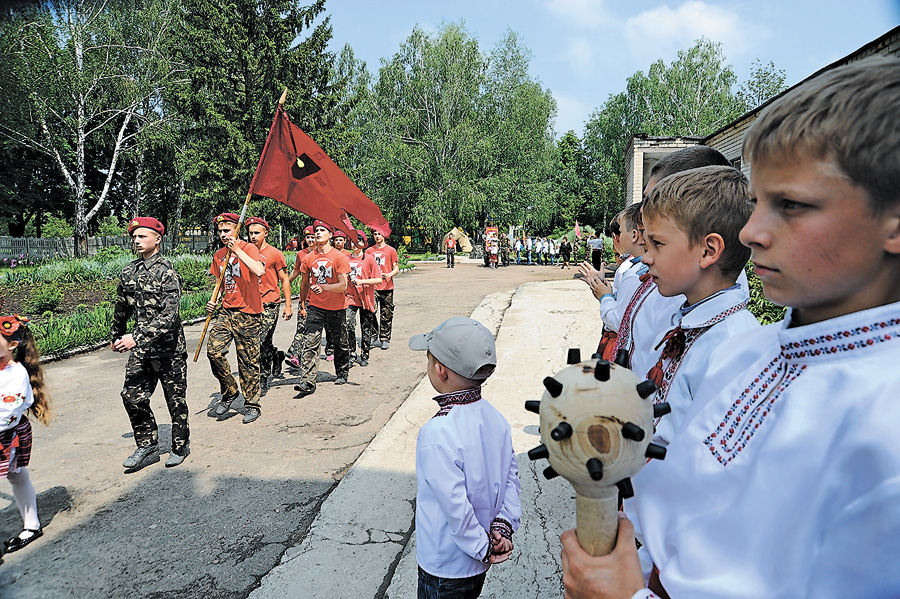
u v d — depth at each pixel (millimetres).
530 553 2662
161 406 5418
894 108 475
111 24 26750
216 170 28906
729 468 646
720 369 784
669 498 736
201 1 28969
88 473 3955
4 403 2826
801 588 512
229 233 4824
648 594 608
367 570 2689
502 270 24938
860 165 483
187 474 3910
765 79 44750
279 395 5781
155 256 3949
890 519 434
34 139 28141
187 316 10500
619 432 540
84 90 27312
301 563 2766
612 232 3223
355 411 5238
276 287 5988
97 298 14227
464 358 1798
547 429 580
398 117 37219
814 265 534
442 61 36750
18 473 3027
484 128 38250
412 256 36875
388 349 8023
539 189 37406
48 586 2713
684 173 1245
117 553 2975
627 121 46156
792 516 537
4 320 2945
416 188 36719
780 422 582
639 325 1774
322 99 31141
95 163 35781
